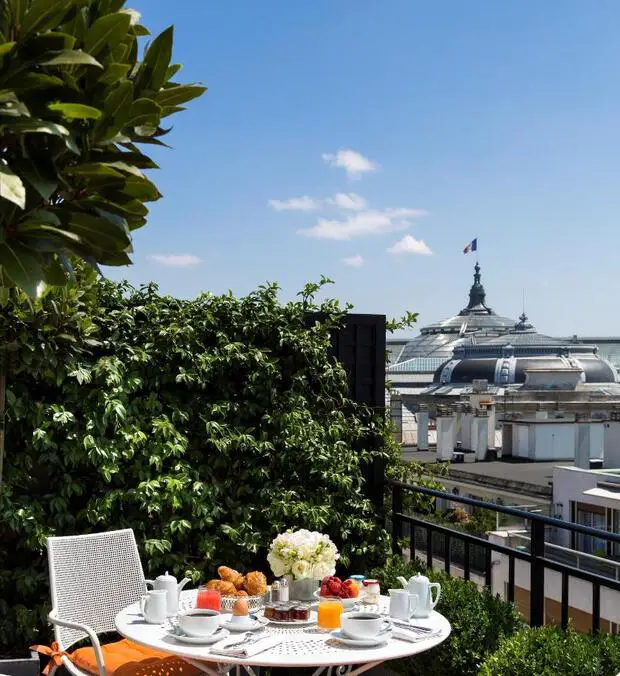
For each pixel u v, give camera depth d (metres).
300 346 5.57
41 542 4.93
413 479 6.09
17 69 1.84
